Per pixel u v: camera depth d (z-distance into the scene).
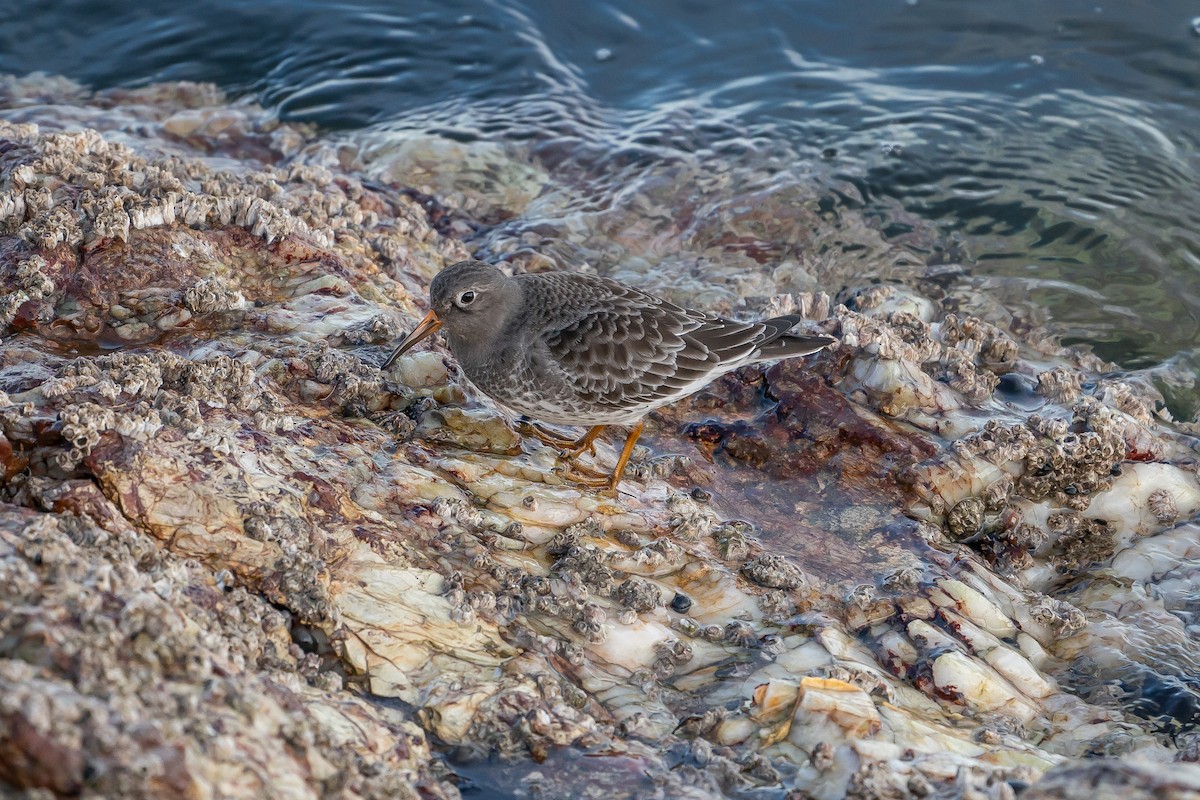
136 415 7.23
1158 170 14.53
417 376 9.40
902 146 14.95
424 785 6.15
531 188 14.60
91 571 5.84
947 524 9.63
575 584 7.75
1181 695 8.00
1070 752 7.38
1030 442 9.81
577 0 17.70
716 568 8.34
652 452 9.94
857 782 6.22
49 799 4.56
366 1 17.44
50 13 16.86
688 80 16.42
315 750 5.61
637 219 14.10
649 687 7.28
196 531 6.93
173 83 15.98
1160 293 13.12
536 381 8.77
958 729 7.29
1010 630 8.37
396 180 14.53
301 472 7.76
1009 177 14.52
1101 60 16.19
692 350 8.98
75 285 9.15
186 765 4.83
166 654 5.47
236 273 10.04
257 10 17.14
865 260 13.59
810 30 17.12
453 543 7.84
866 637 8.03
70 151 10.29
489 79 16.34
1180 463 10.59
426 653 6.98
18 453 6.97
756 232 13.91
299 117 15.60
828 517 9.43
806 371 10.51
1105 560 9.68
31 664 5.11
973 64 16.31
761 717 6.97
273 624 6.64
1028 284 13.23
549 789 6.36
